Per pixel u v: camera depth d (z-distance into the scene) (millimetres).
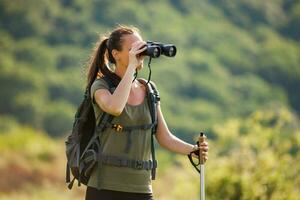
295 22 194750
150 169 12336
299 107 166500
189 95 150375
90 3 178250
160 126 12664
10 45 166125
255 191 24984
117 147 12164
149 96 12352
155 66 150000
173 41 167500
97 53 12578
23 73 150250
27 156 60938
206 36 172750
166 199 36406
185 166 28625
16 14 174875
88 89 12492
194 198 27734
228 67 166375
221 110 148875
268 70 169500
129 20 172875
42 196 43625
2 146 68062
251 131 26781
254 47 176625
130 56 12047
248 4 195125
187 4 183625
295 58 175750
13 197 42969
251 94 157875
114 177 12141
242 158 25828
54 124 143750
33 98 146125
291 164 25906
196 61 159125
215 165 26422
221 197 25531
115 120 12133
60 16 176750
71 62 163875
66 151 12445
